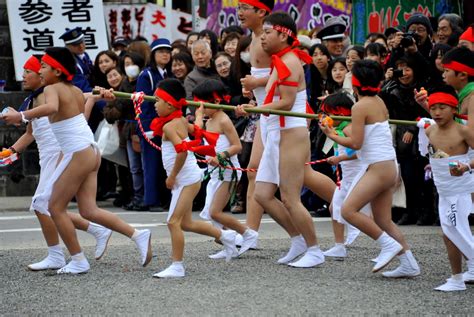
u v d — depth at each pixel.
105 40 17.34
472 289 8.03
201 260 9.64
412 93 12.16
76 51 14.65
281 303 7.40
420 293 7.86
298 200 9.16
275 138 9.11
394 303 7.44
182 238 8.69
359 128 8.53
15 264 9.48
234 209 14.01
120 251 10.25
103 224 9.12
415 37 12.52
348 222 8.59
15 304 7.51
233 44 14.16
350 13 16.48
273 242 10.88
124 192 15.05
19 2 17.09
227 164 9.98
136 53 14.30
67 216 8.87
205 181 14.26
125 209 14.70
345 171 9.66
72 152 8.80
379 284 8.26
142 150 14.04
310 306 7.29
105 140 14.46
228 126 10.20
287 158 9.06
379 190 8.53
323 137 13.19
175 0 21.28
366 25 16.41
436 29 14.71
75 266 8.88
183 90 8.76
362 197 8.50
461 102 8.54
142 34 18.77
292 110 9.06
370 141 8.55
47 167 9.28
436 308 7.27
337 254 9.88
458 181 7.92
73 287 8.17
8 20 17.25
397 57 12.39
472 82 8.51
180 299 7.57
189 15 19.75
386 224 8.62
